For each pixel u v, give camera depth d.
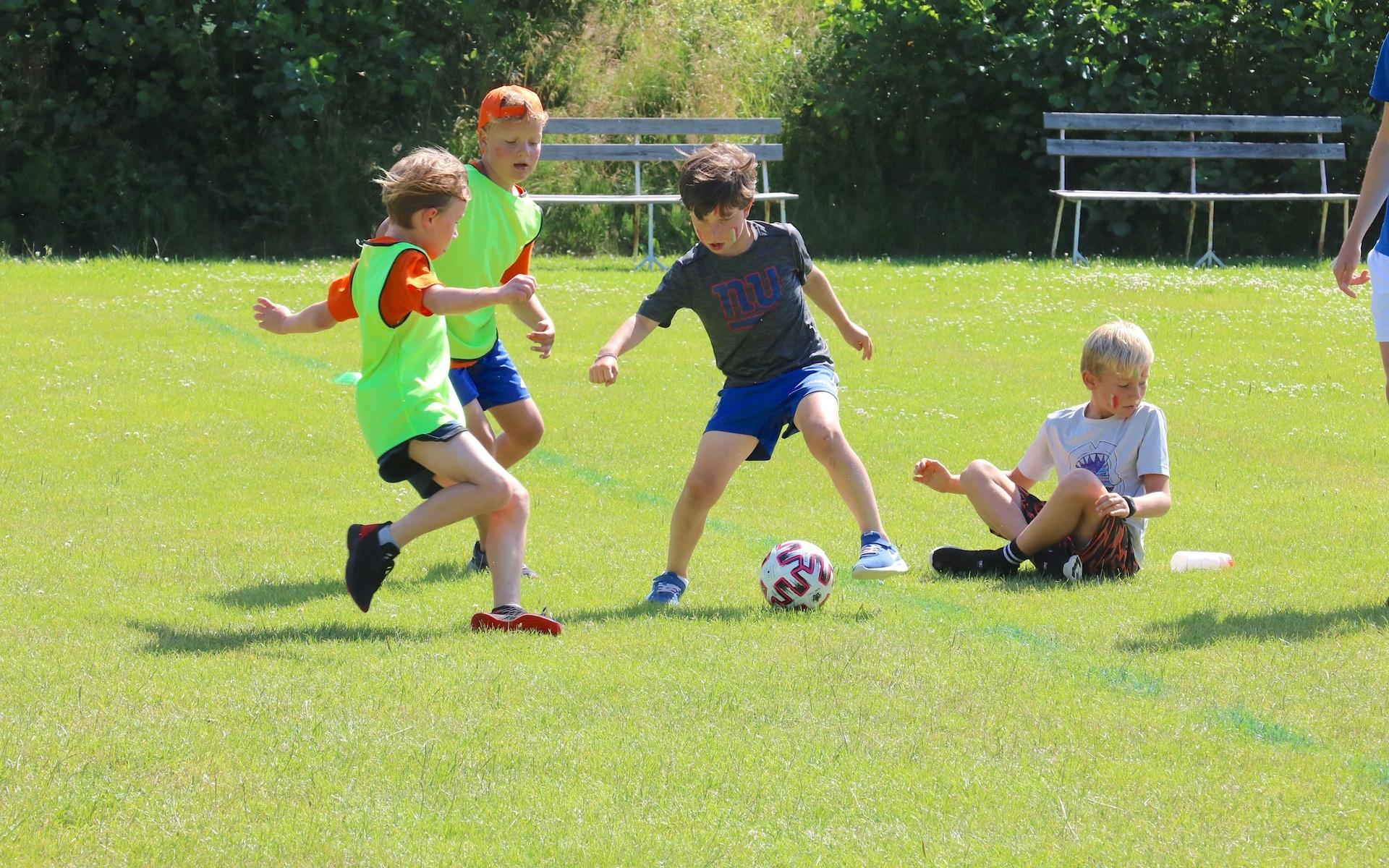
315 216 75.06
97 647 17.47
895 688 16.20
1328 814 12.77
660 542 24.94
